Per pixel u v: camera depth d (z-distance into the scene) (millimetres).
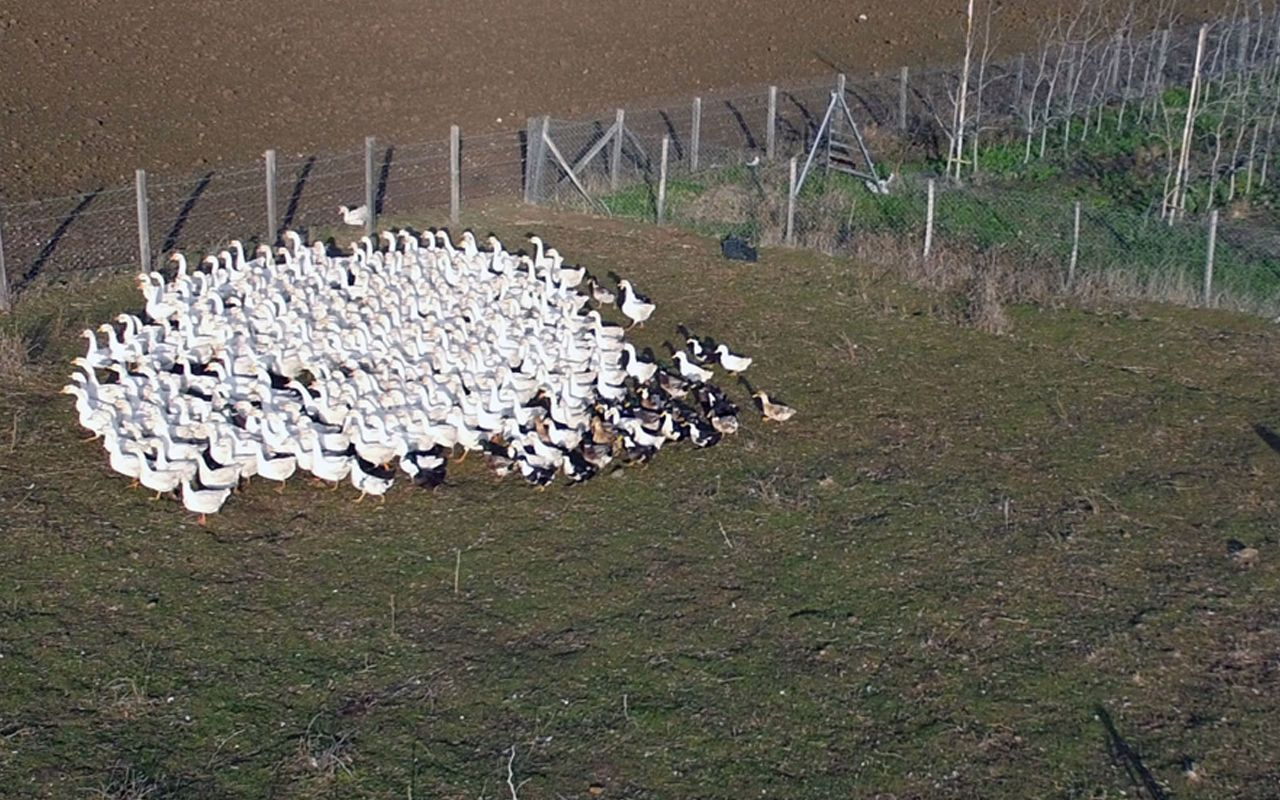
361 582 14695
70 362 19547
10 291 21594
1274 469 17203
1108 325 21469
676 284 23078
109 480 16641
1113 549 15375
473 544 15430
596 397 18312
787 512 16094
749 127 33344
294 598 14398
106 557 15062
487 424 17234
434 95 35438
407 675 13164
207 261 22047
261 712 12641
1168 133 27578
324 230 25281
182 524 15750
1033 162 29656
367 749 12164
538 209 26609
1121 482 16906
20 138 30031
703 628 13891
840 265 23953
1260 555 15242
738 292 22797
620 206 26719
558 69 38094
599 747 12219
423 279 21578
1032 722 12539
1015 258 23797
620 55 39625
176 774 11836
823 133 28906
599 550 15305
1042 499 16469
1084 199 27359
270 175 23844
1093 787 11773
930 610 14195
